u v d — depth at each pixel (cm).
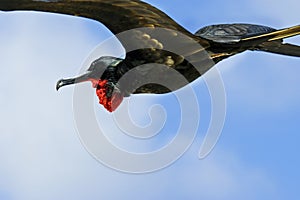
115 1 1473
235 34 1702
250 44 1697
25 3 1452
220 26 1736
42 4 1459
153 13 1512
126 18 1512
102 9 1490
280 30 1680
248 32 1719
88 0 1460
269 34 1684
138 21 1523
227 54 1683
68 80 1894
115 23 1523
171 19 1523
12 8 1459
